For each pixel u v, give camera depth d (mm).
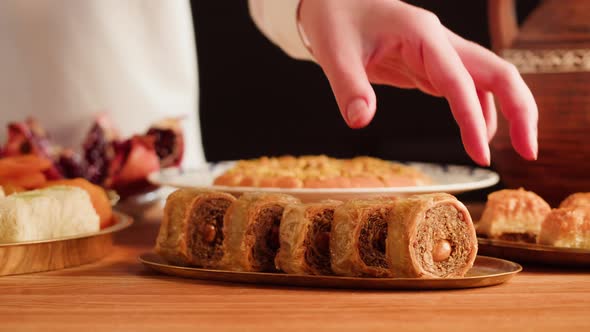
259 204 603
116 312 516
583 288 576
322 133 2020
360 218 570
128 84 1316
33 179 740
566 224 650
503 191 725
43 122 1311
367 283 561
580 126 784
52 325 491
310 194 694
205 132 2031
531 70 801
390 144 1996
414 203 564
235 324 491
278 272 607
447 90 592
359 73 589
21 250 621
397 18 618
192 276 602
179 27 1348
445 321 496
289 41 881
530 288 575
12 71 1301
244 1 1975
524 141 615
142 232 828
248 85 2014
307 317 503
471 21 1990
